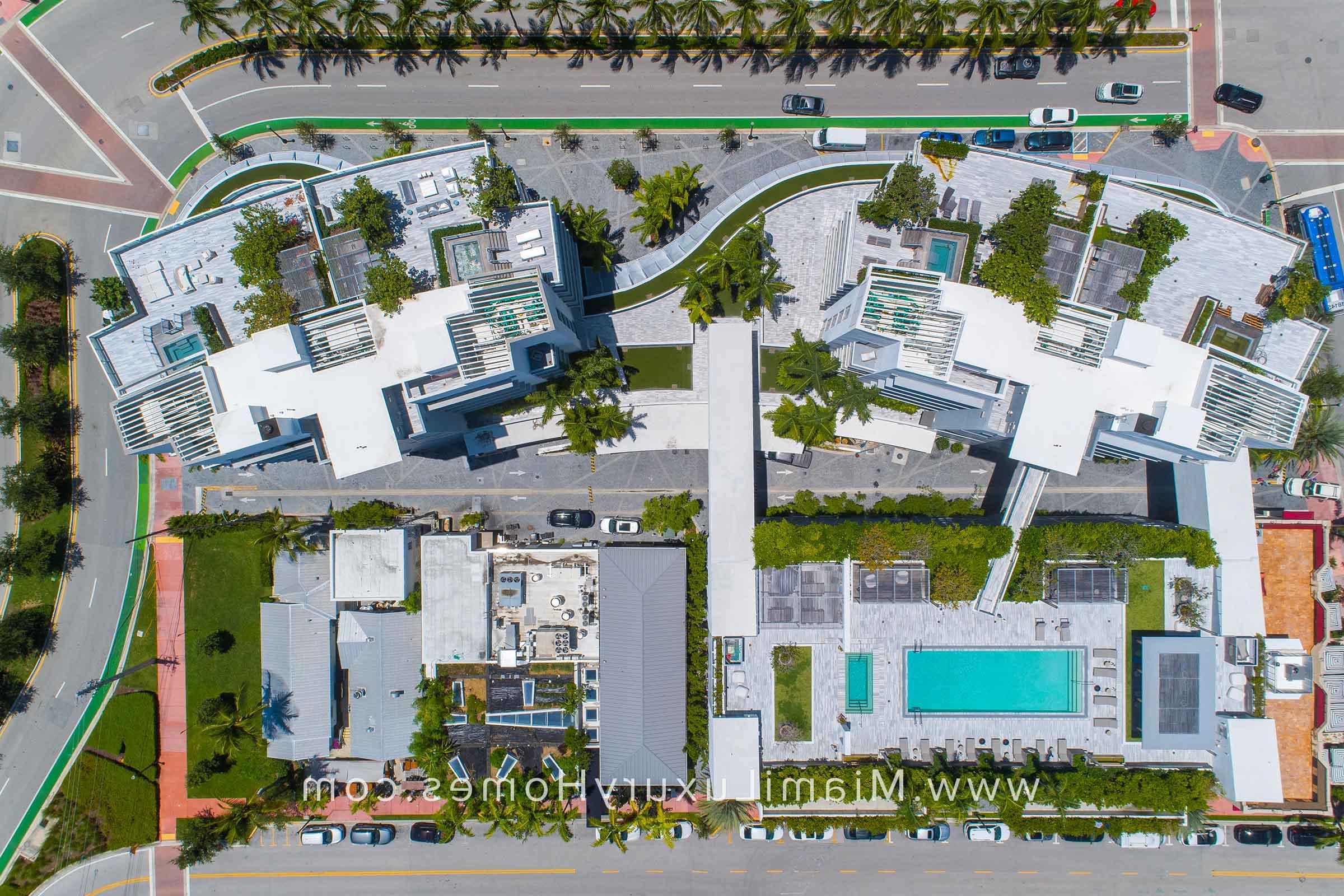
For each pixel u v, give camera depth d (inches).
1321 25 2564.0
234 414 1999.3
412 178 2087.8
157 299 2127.2
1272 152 2586.1
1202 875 2603.3
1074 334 1996.8
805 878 2640.3
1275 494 2581.2
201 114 2642.7
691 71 2608.3
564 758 2568.9
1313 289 1987.0
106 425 2650.1
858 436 2549.2
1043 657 2434.8
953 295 2006.6
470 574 2516.0
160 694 2657.5
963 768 2393.0
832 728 2417.6
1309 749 2459.4
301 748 2561.5
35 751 2650.1
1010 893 2623.0
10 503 2539.4
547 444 2618.1
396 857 2659.9
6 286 2637.8
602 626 2496.3
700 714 2524.6
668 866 2650.1
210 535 2642.7
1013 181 2057.1
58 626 2652.6
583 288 2559.1
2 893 2628.0
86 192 2647.6
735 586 2380.7
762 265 2290.8
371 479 2650.1
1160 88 2591.0
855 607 2413.9
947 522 2425.0
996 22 2422.5
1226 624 2346.2
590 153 2628.0
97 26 2630.4
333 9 2546.8
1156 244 2004.2
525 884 2652.6
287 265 2071.9
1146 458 2240.4
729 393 2401.6
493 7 2566.4
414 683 2573.8
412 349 2009.1
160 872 2652.6
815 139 2591.0
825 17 2477.9
